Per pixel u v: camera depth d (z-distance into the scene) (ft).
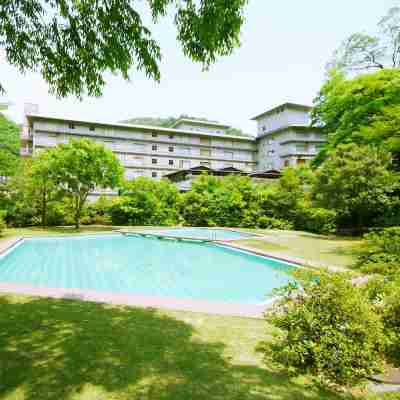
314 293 10.41
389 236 24.43
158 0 10.66
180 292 24.97
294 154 136.15
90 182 69.21
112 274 31.09
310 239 53.06
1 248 36.29
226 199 86.17
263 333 12.42
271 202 84.99
